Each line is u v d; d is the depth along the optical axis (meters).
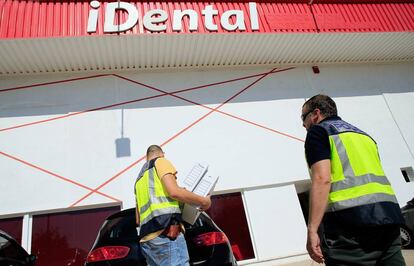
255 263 7.89
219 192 8.59
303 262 7.50
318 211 1.88
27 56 8.08
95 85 9.09
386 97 10.84
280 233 8.30
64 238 7.56
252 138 9.27
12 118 8.37
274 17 8.76
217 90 9.71
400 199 9.41
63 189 7.88
